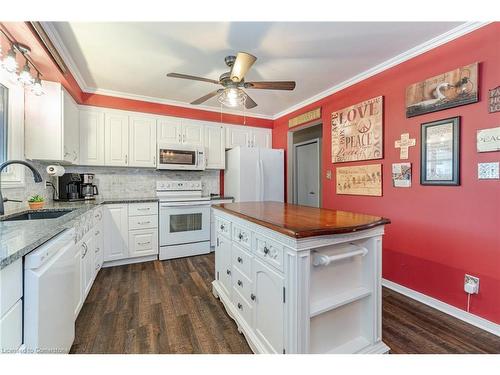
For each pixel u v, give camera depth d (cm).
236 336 171
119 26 187
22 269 100
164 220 336
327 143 332
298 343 118
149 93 334
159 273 289
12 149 212
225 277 211
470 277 187
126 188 364
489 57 176
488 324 178
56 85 239
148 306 212
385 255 255
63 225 137
